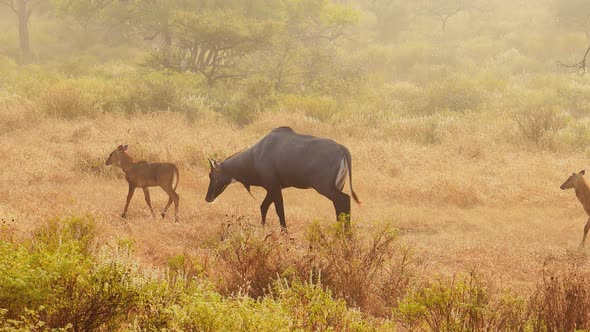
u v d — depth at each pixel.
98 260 13.78
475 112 61.47
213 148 35.62
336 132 46.84
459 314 13.26
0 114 44.09
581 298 13.57
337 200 22.94
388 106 64.50
